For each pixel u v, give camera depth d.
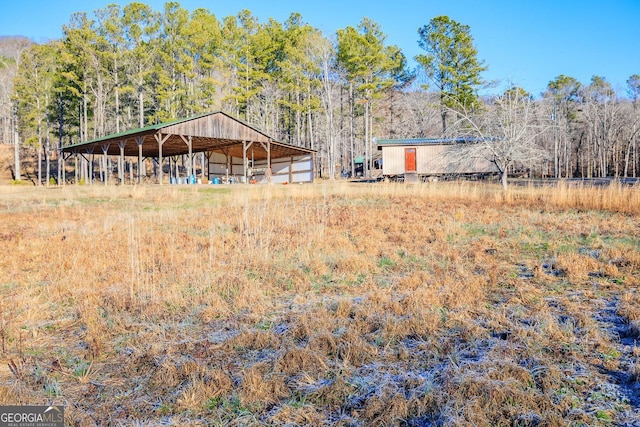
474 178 23.33
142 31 30.55
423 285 4.28
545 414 2.13
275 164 28.41
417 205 11.00
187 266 5.30
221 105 34.16
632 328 3.00
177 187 17.22
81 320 3.70
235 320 3.61
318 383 2.54
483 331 3.12
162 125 19.11
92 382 2.68
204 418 2.28
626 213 8.82
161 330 3.43
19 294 4.36
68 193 14.09
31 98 30.92
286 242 6.50
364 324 3.30
